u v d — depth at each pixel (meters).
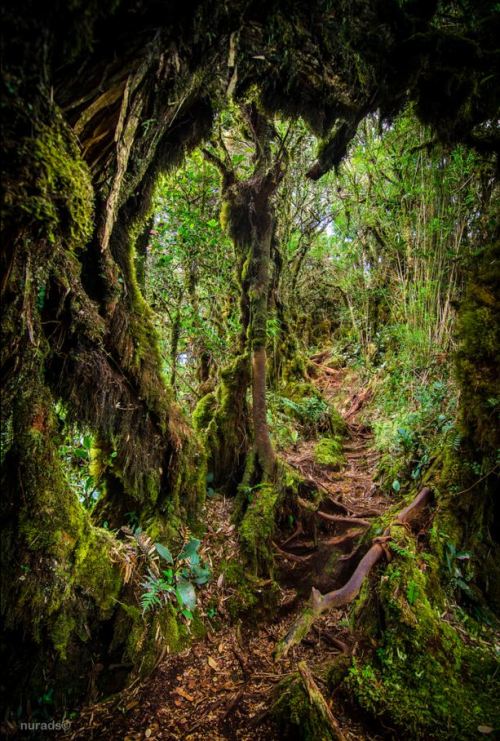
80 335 2.19
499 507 3.12
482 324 3.10
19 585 1.82
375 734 2.01
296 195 6.86
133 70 1.52
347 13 1.99
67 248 1.80
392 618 2.46
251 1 1.67
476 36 2.36
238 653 2.50
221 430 3.57
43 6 1.06
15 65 1.07
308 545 3.35
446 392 4.29
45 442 1.93
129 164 2.07
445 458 3.33
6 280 1.45
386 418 5.43
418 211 5.25
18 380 1.75
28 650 1.92
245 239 3.49
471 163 4.04
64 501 2.03
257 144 3.22
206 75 1.89
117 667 2.21
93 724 2.00
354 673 2.28
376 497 4.01
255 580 2.89
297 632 2.00
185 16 1.50
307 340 10.69
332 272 10.60
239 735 1.99
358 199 6.82
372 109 2.52
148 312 2.71
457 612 2.73
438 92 2.48
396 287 6.38
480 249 3.41
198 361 4.93
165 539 2.72
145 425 2.67
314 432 5.54
